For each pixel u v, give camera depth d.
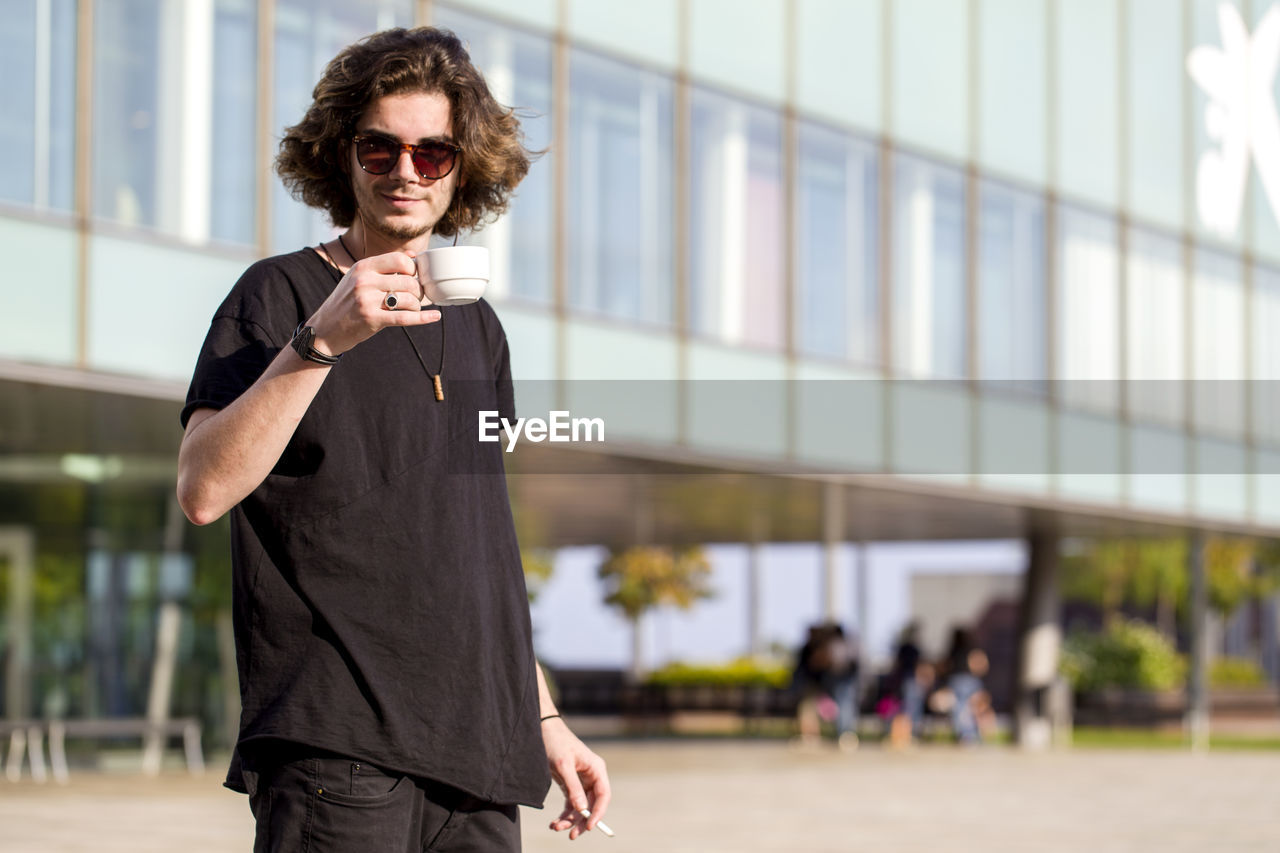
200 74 15.36
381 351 3.21
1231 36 28.00
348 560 3.12
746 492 22.39
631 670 40.97
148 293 14.81
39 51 14.38
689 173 19.66
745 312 20.17
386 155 3.23
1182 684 36.94
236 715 19.50
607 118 18.81
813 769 20.48
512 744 3.26
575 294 18.42
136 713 19.12
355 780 3.06
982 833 12.98
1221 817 14.64
